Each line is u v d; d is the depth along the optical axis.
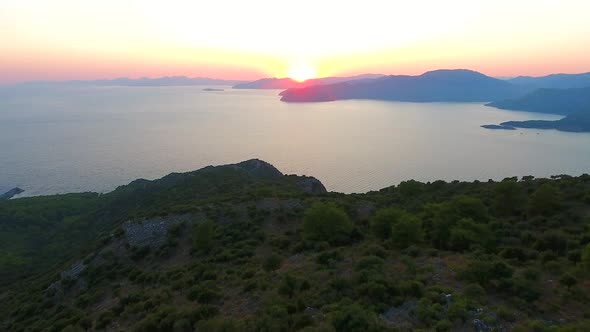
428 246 30.20
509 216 38.31
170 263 39.75
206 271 30.77
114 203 104.94
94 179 196.38
